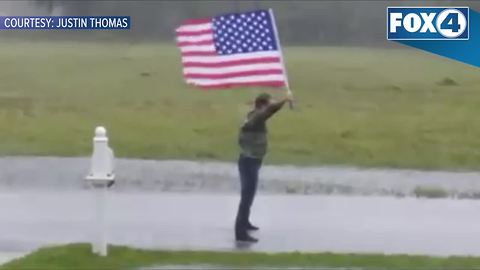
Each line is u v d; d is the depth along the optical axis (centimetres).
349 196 4619
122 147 6069
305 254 3142
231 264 2959
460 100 6919
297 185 4925
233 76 3312
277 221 3897
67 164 5569
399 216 4072
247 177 3403
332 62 7744
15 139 6222
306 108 6812
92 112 6781
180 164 5612
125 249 3133
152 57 7788
